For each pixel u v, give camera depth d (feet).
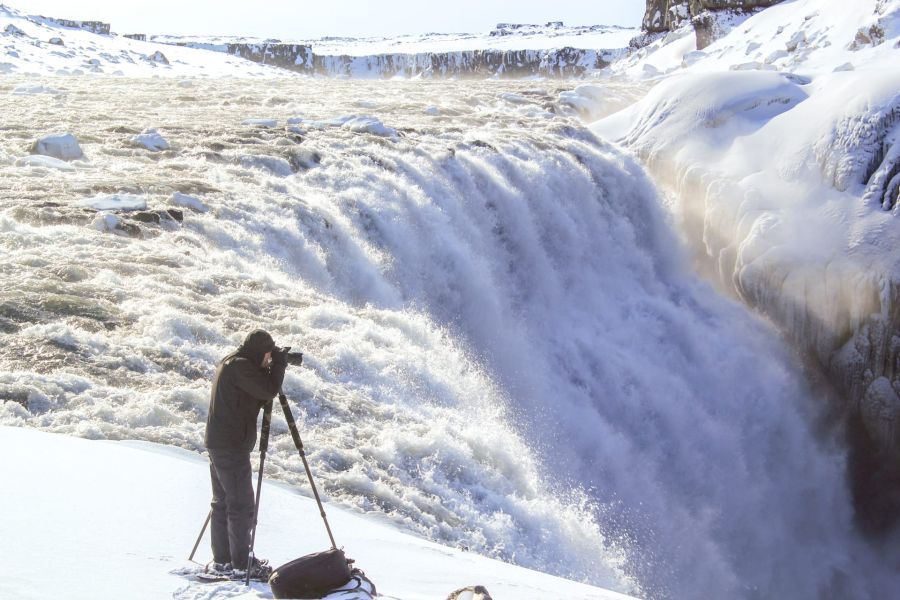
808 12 172.55
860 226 85.87
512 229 81.56
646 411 77.82
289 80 183.11
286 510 23.32
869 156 89.10
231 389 18.56
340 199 65.62
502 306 76.64
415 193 72.02
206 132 83.56
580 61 331.36
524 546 31.78
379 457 32.73
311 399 35.60
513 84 169.27
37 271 43.16
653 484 69.97
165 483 21.67
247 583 16.70
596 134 109.50
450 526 29.81
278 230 57.57
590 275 88.17
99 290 41.93
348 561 16.81
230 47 406.00
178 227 54.08
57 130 81.20
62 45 220.43
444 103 129.59
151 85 145.59
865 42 145.48
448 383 44.68
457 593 15.14
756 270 88.53
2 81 137.49
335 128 91.15
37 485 19.31
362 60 390.21
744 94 104.32
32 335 35.53
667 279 97.14
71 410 30.04
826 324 84.74
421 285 67.77
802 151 93.25
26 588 13.55
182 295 43.70
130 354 35.65
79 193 57.93
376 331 45.93
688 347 86.22
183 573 16.37
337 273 60.49
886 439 83.20
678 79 111.24
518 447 42.47
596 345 80.94
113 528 17.72
